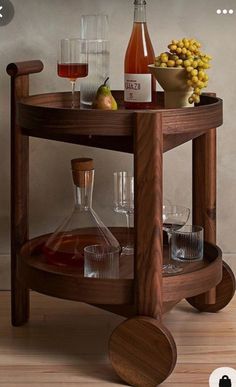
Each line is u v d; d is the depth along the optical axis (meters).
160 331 1.97
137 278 2.01
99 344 2.26
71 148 2.60
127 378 2.02
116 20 2.53
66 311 2.51
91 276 2.12
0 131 2.58
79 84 2.56
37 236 2.59
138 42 2.27
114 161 2.60
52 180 2.62
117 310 2.16
